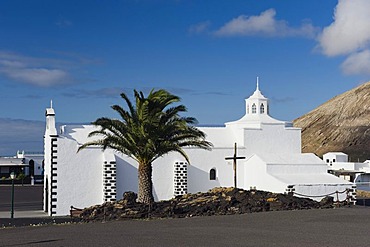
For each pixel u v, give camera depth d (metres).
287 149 45.91
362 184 64.00
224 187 39.28
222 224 24.45
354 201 41.25
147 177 31.53
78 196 39.06
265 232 21.55
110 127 31.73
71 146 39.16
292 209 32.00
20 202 49.69
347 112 145.62
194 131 32.22
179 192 41.50
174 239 19.56
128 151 32.16
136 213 29.58
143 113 30.31
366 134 131.38
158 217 28.94
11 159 86.38
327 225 23.83
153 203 31.36
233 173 43.75
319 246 17.86
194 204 32.34
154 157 33.88
